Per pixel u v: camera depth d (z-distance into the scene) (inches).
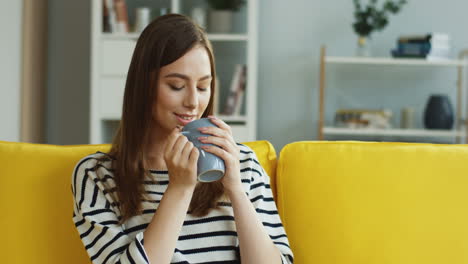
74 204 43.3
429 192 47.4
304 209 47.5
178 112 41.1
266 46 155.9
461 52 151.6
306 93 156.4
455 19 153.2
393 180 47.7
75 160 47.2
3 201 44.9
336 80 156.3
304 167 48.5
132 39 136.5
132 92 42.6
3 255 43.9
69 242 44.7
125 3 142.5
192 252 42.3
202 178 39.9
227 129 39.9
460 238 46.6
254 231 41.4
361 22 143.3
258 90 156.8
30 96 138.9
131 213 42.3
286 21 155.2
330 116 156.9
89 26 153.9
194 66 40.6
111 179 43.5
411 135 155.3
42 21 148.7
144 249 38.0
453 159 48.8
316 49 155.5
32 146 47.3
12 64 127.5
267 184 47.3
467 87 153.1
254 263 41.1
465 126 146.4
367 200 47.2
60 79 154.6
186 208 39.3
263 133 157.5
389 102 156.2
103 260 39.5
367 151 48.9
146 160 44.6
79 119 155.1
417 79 155.4
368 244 46.2
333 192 47.5
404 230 46.5
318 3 154.6
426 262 45.9
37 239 44.4
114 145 45.7
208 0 141.8
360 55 144.8
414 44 142.2
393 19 153.6
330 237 46.6
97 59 136.5
